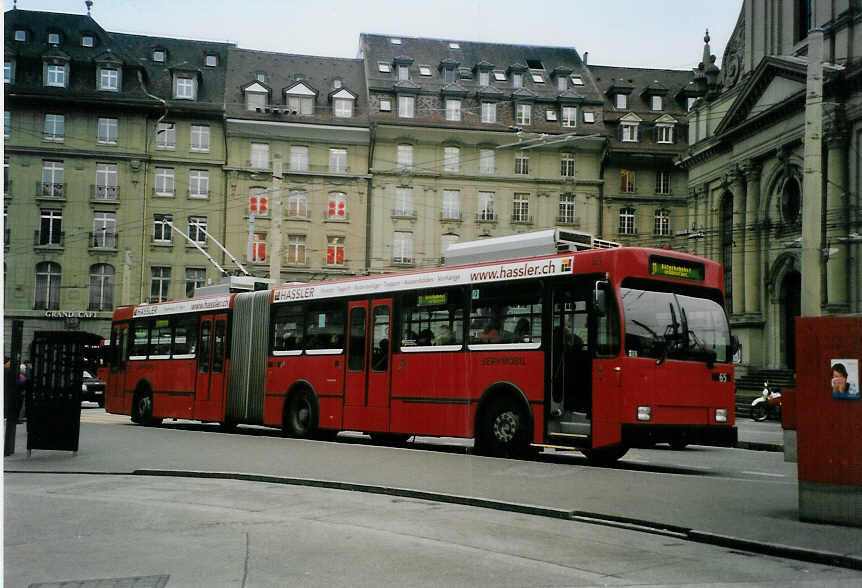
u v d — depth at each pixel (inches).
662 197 2513.5
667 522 333.4
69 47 2333.9
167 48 2464.3
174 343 942.4
